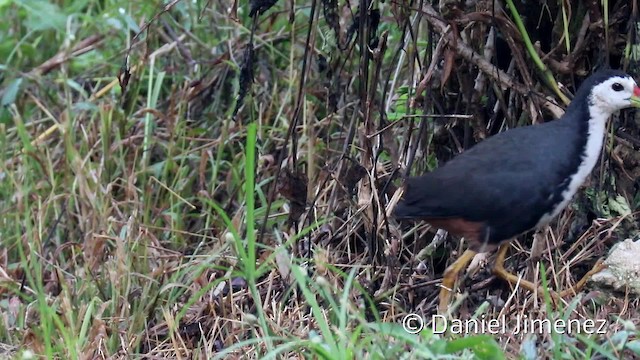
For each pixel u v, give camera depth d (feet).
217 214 38.32
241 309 32.48
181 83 43.37
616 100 30.37
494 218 30.60
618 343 28.07
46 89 44.62
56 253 35.88
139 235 35.50
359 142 36.04
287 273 32.53
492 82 33.24
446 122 34.45
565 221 33.99
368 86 36.37
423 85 33.27
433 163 35.42
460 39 32.71
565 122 30.99
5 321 32.55
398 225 35.19
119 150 40.09
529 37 33.91
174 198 39.34
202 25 44.32
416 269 34.55
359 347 26.68
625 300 30.78
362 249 34.88
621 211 33.30
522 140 30.86
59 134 42.39
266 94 41.93
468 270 33.17
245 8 42.96
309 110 38.68
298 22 43.75
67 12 47.67
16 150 41.52
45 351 29.60
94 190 38.32
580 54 33.04
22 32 48.26
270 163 38.99
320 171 37.04
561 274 32.68
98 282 33.71
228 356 30.04
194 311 32.96
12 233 38.24
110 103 41.70
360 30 33.30
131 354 30.42
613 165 33.50
